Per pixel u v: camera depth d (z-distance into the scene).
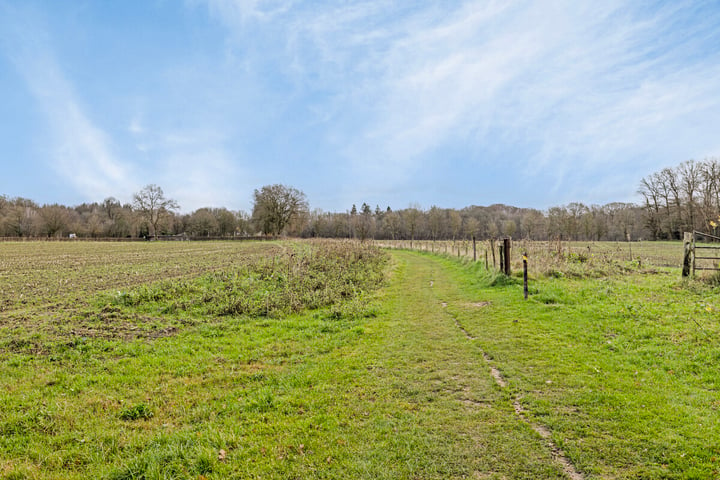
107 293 14.30
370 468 3.90
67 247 54.75
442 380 6.18
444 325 9.69
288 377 6.45
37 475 3.93
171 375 6.69
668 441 4.18
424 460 4.02
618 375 6.04
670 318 8.48
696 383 5.69
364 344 8.31
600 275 14.76
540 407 5.10
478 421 4.81
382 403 5.38
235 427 4.78
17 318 10.59
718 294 10.10
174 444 4.39
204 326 9.91
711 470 3.65
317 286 15.45
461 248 28.91
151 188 88.88
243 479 3.82
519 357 7.04
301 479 3.79
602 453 4.03
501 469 3.85
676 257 26.06
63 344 8.21
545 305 10.73
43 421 4.97
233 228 103.00
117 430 4.80
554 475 3.74
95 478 3.89
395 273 21.00
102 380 6.41
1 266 26.91
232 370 6.90
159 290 13.74
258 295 13.59
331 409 5.23
